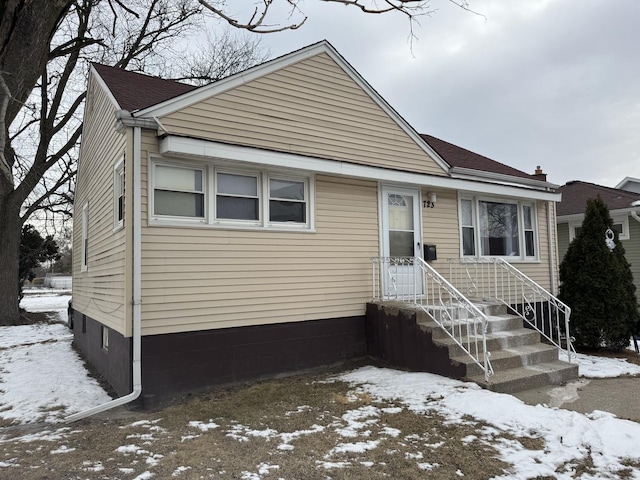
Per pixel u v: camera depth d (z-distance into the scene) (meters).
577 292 8.55
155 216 5.70
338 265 7.37
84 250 9.76
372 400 5.27
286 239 6.79
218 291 6.07
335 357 7.18
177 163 5.88
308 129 7.23
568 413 4.60
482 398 4.95
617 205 15.63
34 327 14.66
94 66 8.31
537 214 10.68
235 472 3.41
